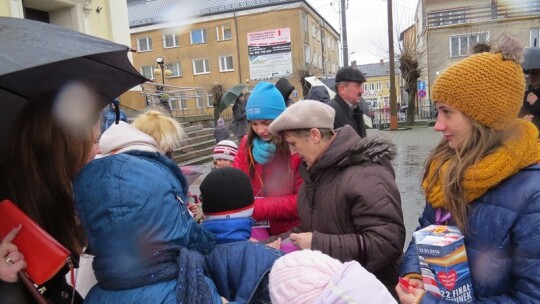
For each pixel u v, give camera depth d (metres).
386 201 1.82
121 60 1.55
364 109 5.34
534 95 4.57
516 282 1.35
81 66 1.43
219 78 38.88
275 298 1.28
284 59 37.03
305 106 1.98
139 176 1.24
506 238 1.36
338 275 1.20
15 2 10.66
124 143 1.72
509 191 1.37
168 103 16.05
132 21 41.06
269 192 2.65
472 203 1.46
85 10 12.91
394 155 2.00
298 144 2.00
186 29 39.38
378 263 1.79
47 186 1.42
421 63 25.72
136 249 1.20
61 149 1.41
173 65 40.16
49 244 1.25
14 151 1.41
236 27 38.03
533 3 26.00
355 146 1.93
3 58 1.08
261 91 2.62
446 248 1.36
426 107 26.08
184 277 1.23
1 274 1.21
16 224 1.27
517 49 1.43
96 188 1.23
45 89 1.38
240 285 1.45
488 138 1.42
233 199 1.56
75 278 1.77
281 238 2.27
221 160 3.69
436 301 1.39
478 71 1.43
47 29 1.30
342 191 1.89
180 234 1.29
